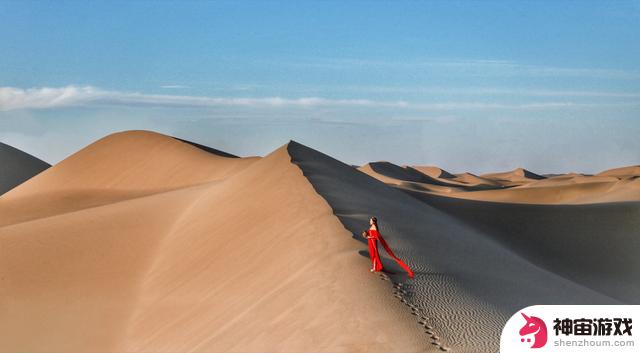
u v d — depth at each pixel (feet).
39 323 103.19
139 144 345.10
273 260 82.79
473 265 81.56
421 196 211.00
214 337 63.67
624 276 142.10
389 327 47.16
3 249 138.82
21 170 511.81
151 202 187.32
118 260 131.95
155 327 86.74
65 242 142.20
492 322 49.42
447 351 42.75
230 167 297.12
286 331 53.11
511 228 177.17
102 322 100.22
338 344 46.11
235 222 117.29
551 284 90.74
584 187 355.97
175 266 113.29
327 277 61.98
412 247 80.28
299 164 152.97
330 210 94.94
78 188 317.01
